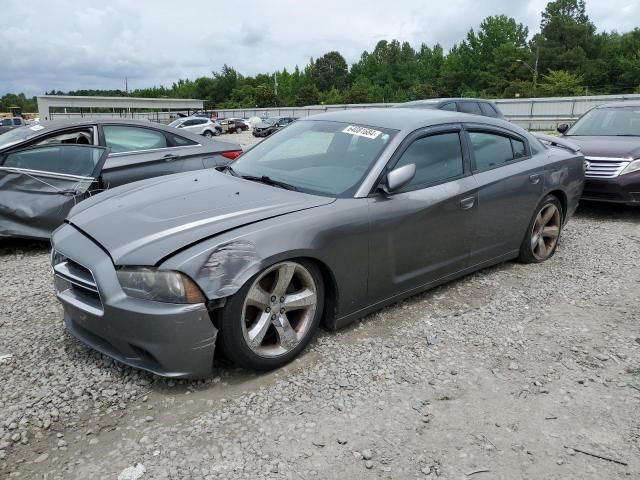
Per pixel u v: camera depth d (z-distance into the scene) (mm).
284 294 3154
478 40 99812
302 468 2395
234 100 129875
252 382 3057
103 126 6340
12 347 3420
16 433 2580
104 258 2908
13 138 5949
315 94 113688
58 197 5613
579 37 90438
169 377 2846
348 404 2871
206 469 2375
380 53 128250
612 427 2746
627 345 3613
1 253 5711
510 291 4504
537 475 2396
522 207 4789
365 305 3648
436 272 4113
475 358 3400
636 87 79188
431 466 2434
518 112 41625
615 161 7250
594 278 4883
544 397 2998
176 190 3658
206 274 2773
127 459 2432
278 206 3287
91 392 2920
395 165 3725
